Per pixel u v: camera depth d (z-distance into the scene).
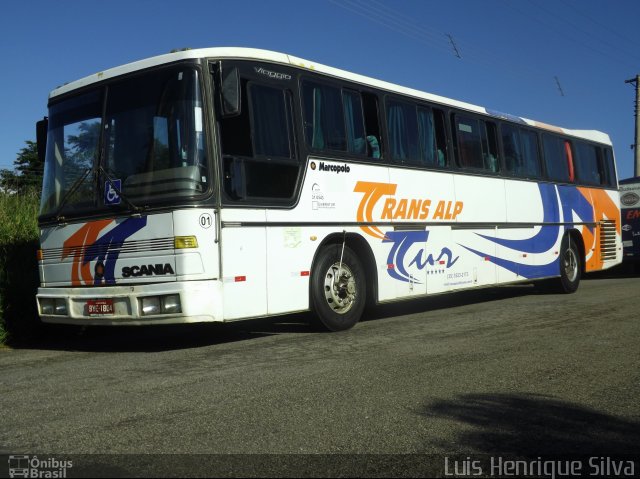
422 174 10.77
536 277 13.56
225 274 7.64
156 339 9.23
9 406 5.42
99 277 7.98
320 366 6.69
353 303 9.38
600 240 15.95
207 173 7.58
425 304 13.12
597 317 10.06
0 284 9.23
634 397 5.52
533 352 7.33
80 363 7.36
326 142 9.13
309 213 8.73
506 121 13.12
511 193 12.97
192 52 7.79
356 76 9.84
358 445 4.36
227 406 5.26
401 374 6.29
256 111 8.23
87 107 8.44
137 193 7.75
